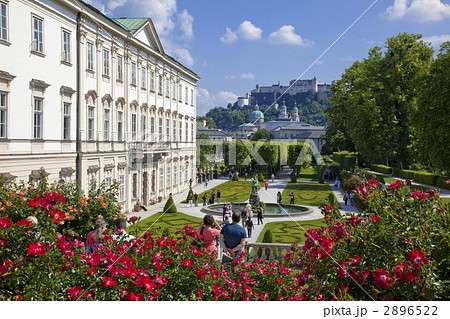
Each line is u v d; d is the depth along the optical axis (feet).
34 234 24.00
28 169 75.10
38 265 22.00
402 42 190.70
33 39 76.54
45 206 30.53
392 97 186.09
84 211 41.01
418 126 134.41
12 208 34.30
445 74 123.24
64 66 87.86
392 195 27.37
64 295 21.35
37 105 79.15
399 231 22.99
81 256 24.31
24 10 73.77
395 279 20.39
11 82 70.54
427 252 21.33
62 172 86.38
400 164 215.10
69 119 90.79
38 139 78.33
